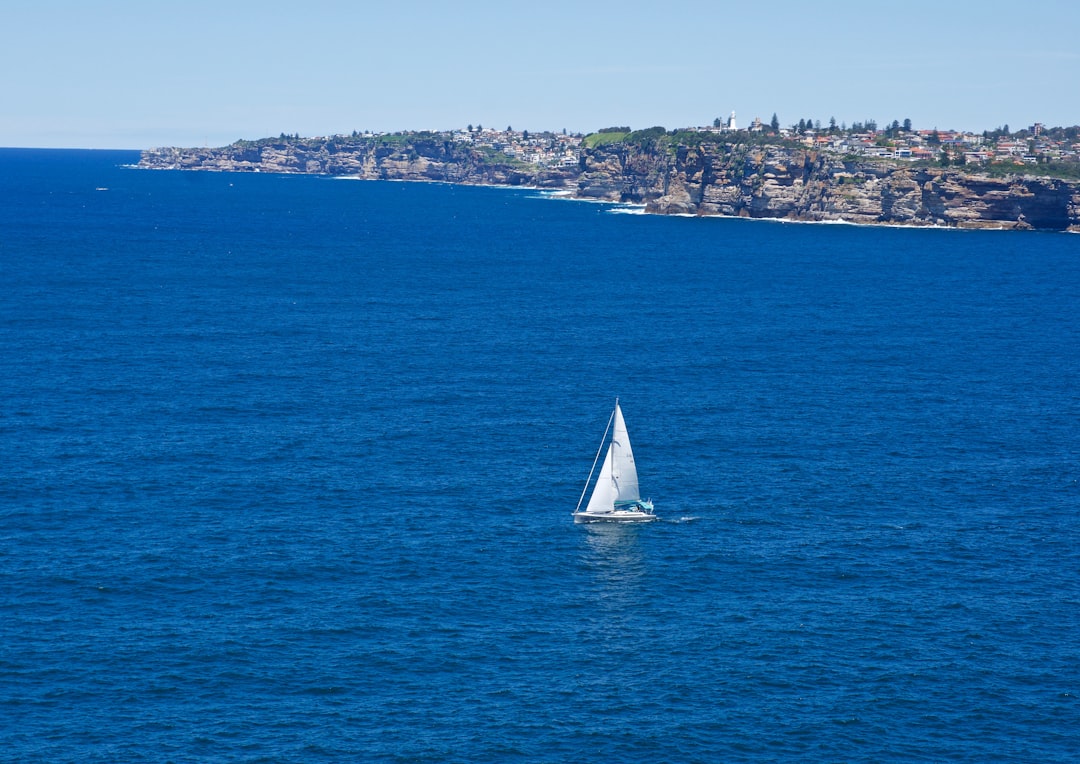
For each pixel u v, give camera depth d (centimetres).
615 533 8750
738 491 9812
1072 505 9600
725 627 7181
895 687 6488
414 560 8125
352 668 6581
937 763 5797
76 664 6544
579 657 6762
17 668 6475
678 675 6569
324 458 10525
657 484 9969
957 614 7425
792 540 8669
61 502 9156
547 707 6212
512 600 7519
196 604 7344
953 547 8588
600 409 12625
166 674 6462
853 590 7775
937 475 10369
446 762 5712
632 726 6047
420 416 12150
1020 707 6312
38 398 12500
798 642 6988
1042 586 7894
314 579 7769
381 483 9831
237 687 6353
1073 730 6106
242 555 8144
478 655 6762
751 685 6481
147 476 9856
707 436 11544
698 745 5891
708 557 8306
